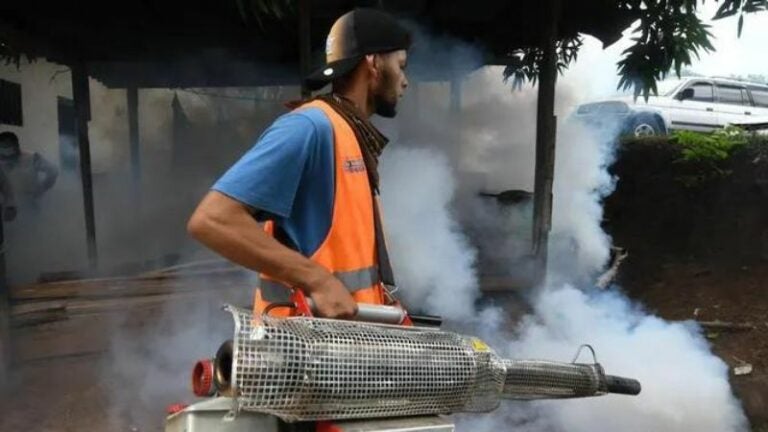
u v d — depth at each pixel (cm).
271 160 139
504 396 159
